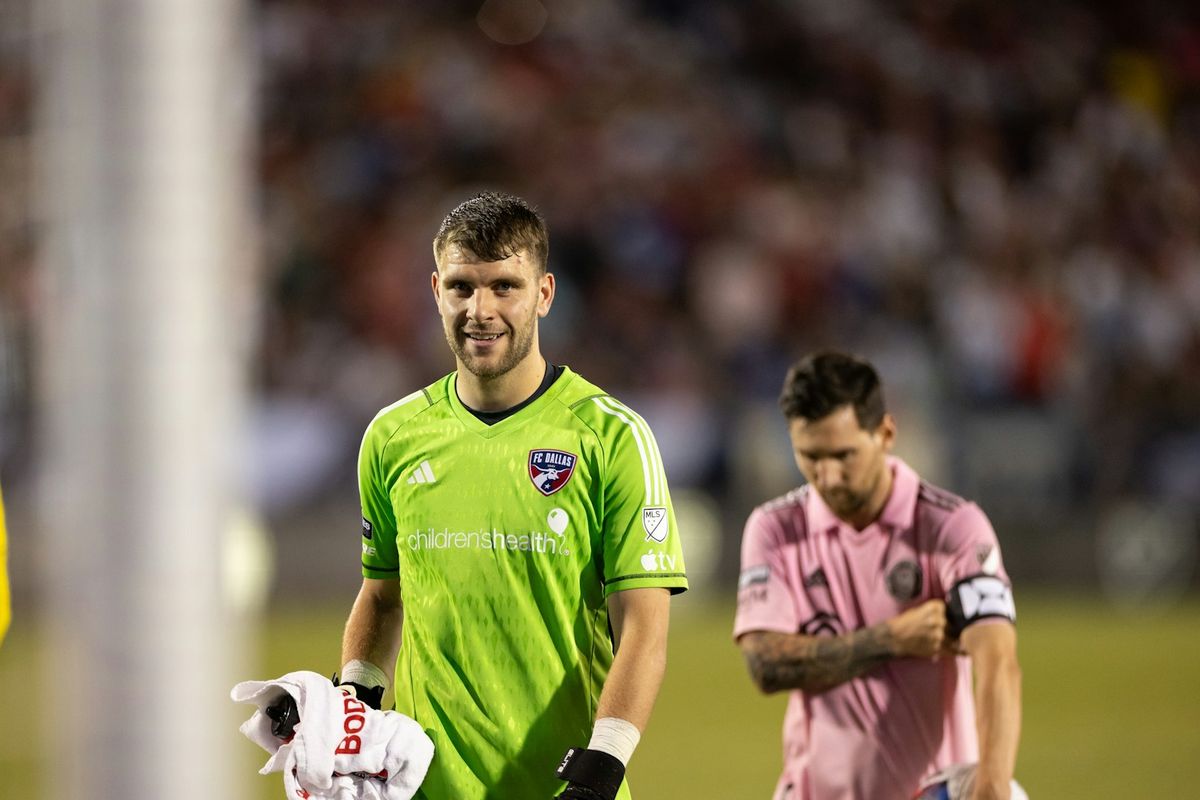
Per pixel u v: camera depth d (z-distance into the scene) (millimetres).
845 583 14578
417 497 12500
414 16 79125
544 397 12516
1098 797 26797
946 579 14141
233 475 8148
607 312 68188
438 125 75125
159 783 7496
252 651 41438
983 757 13242
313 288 65375
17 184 51625
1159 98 86500
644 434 12414
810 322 69438
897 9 85562
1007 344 68250
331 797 11930
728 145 78062
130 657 7488
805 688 14383
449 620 12328
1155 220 81188
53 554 8312
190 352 7539
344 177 71812
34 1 8164
